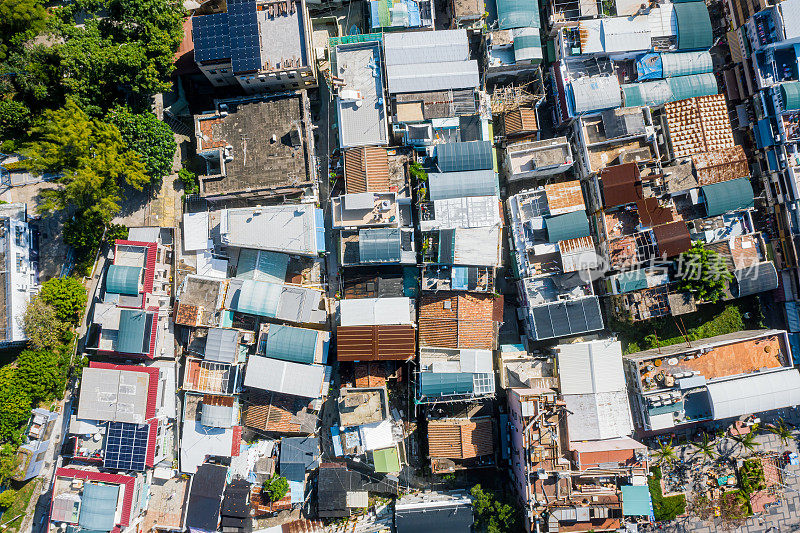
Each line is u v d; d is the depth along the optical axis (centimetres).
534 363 5269
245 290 5119
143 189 5459
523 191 5331
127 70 4847
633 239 5256
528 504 4859
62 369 5225
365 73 5294
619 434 5003
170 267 5419
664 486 5597
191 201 5488
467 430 5262
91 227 5209
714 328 5678
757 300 5684
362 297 5294
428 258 5209
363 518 5488
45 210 5000
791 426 5688
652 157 5331
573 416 5031
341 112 5262
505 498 5316
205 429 5219
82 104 4950
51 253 5350
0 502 5006
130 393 5009
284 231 5138
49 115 4681
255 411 5269
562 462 4884
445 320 5212
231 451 5200
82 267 5344
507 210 5584
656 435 5588
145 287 5088
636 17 5394
